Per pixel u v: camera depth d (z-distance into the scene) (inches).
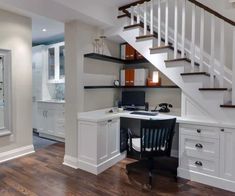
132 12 126.1
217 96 98.7
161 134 101.4
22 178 107.8
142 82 142.2
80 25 121.6
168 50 113.0
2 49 129.5
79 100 122.3
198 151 103.9
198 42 129.0
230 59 120.6
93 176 110.8
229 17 119.3
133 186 100.5
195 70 115.5
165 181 105.7
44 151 151.1
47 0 92.1
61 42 199.0
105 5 123.7
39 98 208.5
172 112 133.9
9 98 134.0
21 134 142.1
